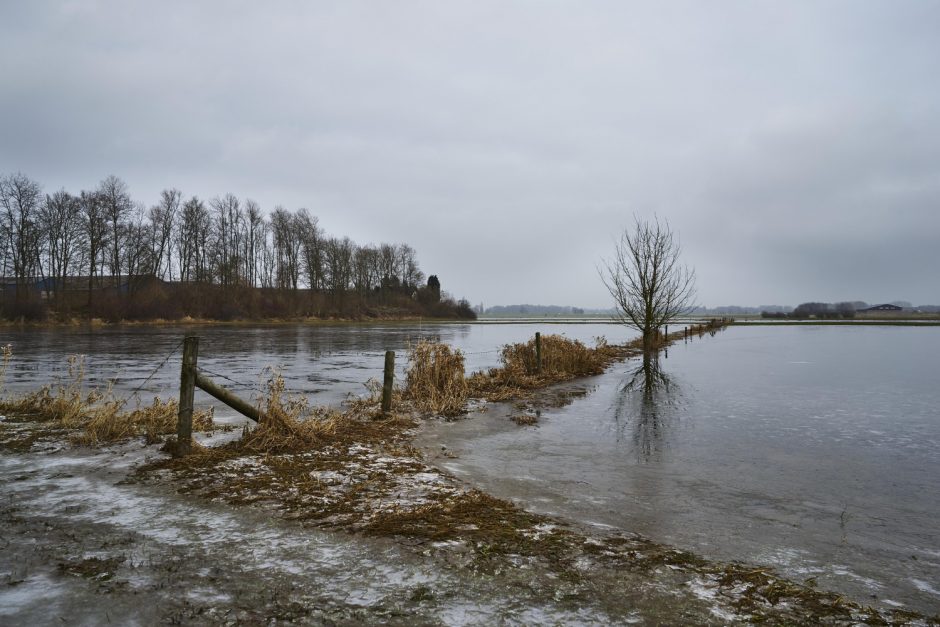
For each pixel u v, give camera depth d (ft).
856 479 21.93
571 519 16.71
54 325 170.09
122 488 18.31
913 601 12.07
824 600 11.77
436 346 43.88
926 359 78.74
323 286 282.97
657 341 99.96
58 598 10.93
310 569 12.44
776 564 13.89
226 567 12.48
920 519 17.54
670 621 10.57
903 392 46.73
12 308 167.73
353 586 11.66
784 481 21.57
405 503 17.22
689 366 69.31
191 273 236.02
